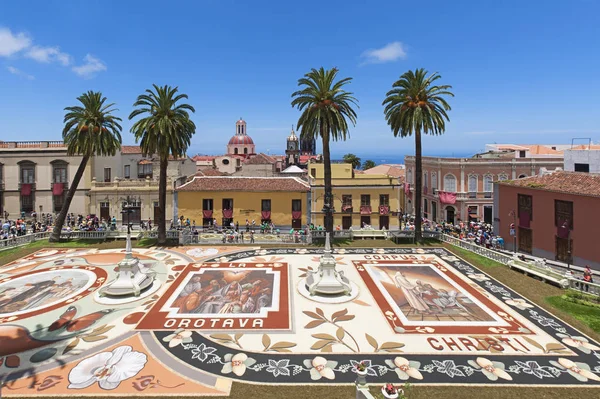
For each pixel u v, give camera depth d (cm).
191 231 4384
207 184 5334
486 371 1705
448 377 1655
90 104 4344
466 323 2209
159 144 4028
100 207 5541
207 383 1609
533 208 3841
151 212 5534
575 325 2170
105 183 5547
